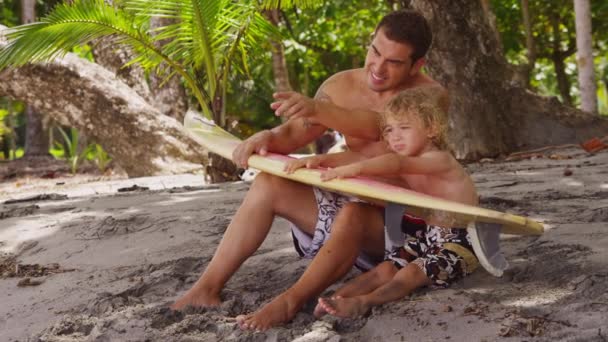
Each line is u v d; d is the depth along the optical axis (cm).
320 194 318
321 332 270
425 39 321
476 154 1048
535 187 611
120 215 562
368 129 322
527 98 1118
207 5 782
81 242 486
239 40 830
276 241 439
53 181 1374
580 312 274
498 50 1124
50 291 367
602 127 1105
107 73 1198
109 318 299
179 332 284
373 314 288
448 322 275
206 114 862
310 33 1919
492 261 286
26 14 1816
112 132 1173
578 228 414
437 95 316
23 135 3688
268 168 313
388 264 314
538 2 2136
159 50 829
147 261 417
